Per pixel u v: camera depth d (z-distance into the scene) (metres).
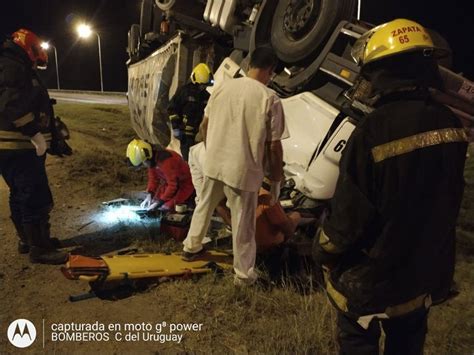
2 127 3.69
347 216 1.72
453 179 1.75
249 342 2.91
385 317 1.81
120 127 13.59
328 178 3.74
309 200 3.94
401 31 1.74
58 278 3.77
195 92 5.48
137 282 3.57
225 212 3.94
